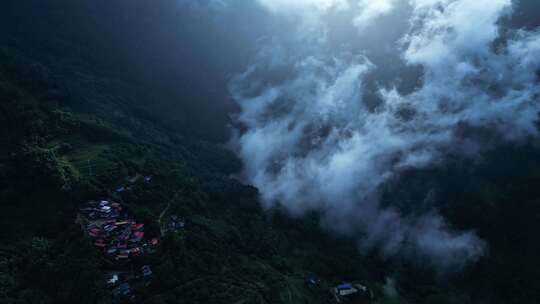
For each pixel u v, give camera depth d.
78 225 159.75
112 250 152.00
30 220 159.12
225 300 143.88
